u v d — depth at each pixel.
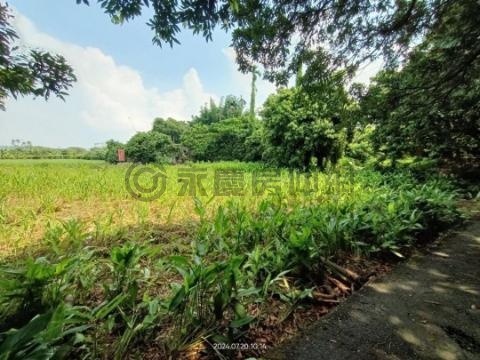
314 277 2.05
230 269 1.34
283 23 3.14
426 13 3.36
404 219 3.02
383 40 3.62
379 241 2.63
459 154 7.39
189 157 19.27
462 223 3.77
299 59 3.61
